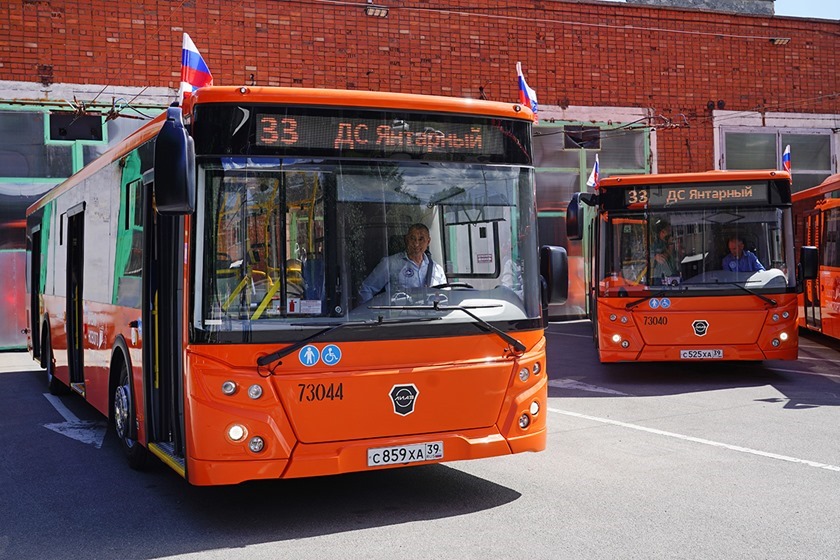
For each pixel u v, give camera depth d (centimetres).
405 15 2064
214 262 554
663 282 1214
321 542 550
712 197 1220
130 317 739
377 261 584
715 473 706
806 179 2459
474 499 643
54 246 1185
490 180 625
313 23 1980
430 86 2089
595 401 1085
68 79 1819
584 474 711
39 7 1802
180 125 529
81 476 751
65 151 1830
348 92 589
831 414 959
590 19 2252
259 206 565
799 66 2445
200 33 1897
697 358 1200
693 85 2350
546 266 657
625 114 2289
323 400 558
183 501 662
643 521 577
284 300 561
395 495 661
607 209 1239
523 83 1059
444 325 594
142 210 705
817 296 1672
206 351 549
